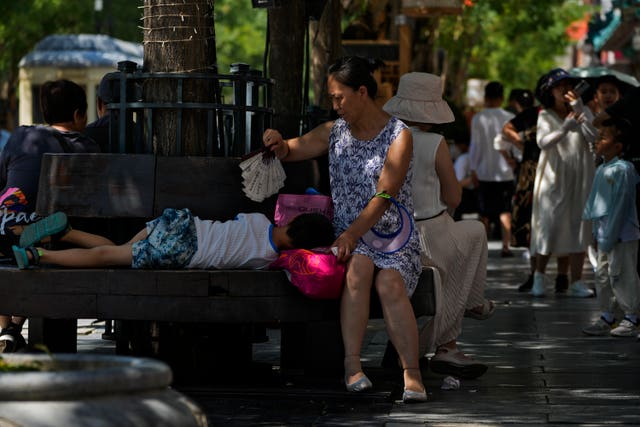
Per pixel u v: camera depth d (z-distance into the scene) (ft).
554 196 60.03
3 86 182.09
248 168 34.88
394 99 37.73
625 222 46.11
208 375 36.01
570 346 44.11
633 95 47.52
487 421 30.60
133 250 33.47
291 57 55.77
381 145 34.04
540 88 60.44
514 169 77.92
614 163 46.65
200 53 36.55
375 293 34.35
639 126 47.39
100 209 35.01
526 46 210.59
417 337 33.32
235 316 33.12
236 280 33.01
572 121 58.90
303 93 56.75
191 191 34.99
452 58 172.55
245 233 33.71
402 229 33.76
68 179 35.12
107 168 35.09
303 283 32.73
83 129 41.81
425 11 81.56
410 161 34.06
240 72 35.94
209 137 35.68
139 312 33.06
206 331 36.09
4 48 173.27
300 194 36.32
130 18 170.19
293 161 36.14
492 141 85.71
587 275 74.49
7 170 40.24
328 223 33.96
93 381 17.84
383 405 32.76
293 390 34.04
